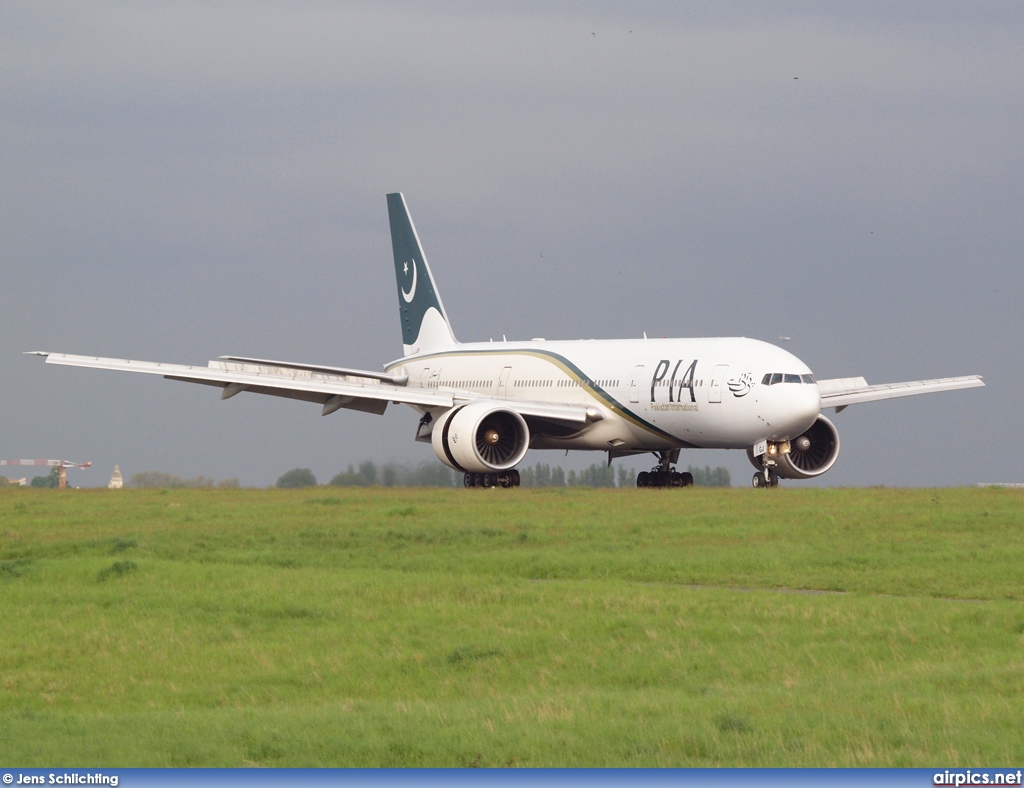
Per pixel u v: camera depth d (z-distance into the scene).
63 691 67.81
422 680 67.81
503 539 114.31
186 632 78.62
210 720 58.84
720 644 71.81
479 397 194.88
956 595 84.75
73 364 182.50
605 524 124.56
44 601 88.94
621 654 70.38
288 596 87.75
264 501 165.88
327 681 67.94
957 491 161.75
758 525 121.56
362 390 192.12
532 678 67.12
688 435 185.38
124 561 101.50
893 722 54.66
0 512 151.00
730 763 50.50
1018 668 62.66
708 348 183.75
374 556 107.25
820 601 81.56
